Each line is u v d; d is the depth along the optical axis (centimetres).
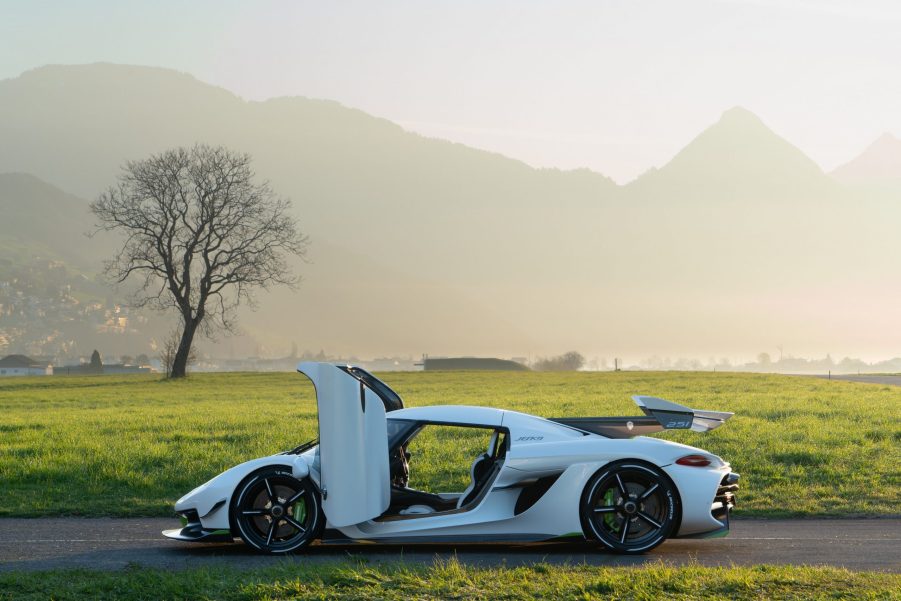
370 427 826
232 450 1675
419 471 1229
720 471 837
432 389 4619
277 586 625
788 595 600
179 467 1452
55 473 1394
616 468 819
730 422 2091
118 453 1612
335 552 844
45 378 8200
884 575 664
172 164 7375
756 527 1009
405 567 687
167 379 7350
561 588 619
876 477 1309
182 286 7481
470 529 823
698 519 816
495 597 603
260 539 840
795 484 1266
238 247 7494
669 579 636
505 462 827
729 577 638
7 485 1341
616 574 656
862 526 1016
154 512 1127
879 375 7225
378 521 833
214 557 828
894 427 1975
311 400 3959
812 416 2305
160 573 690
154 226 7388
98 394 5212
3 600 612
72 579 676
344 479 813
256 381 6894
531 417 867
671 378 5619
